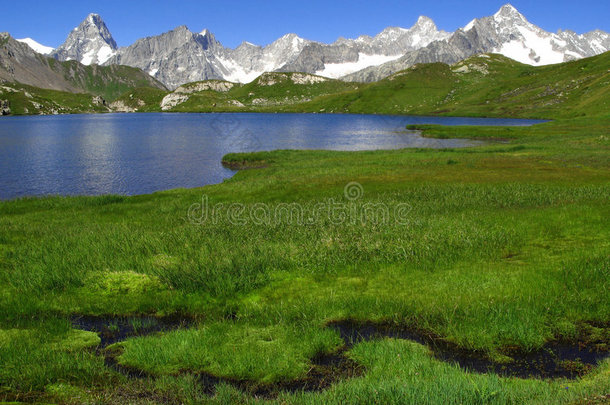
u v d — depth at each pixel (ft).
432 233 62.44
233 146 306.35
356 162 179.93
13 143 315.78
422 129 451.94
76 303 43.42
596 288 40.34
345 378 28.71
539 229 63.82
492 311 36.96
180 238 65.72
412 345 32.86
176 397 26.50
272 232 69.21
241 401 25.86
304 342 33.24
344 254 55.42
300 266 52.90
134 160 229.25
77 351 33.22
